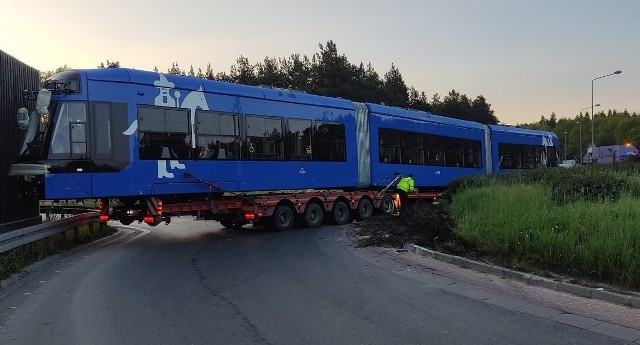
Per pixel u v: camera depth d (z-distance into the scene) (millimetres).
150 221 12609
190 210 13492
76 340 5480
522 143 28078
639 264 7043
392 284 7949
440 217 12531
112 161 11539
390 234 12898
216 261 10344
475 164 24344
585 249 7746
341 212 17484
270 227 15836
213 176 13422
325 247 11984
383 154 19062
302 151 16016
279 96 15508
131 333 5699
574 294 7109
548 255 8266
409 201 20703
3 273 8625
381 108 19297
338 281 8234
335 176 17047
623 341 5180
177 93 12844
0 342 5453
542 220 9258
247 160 14312
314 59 65125
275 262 10102
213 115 13594
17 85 13672
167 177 12453
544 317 6062
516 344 5141
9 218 13180
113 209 12812
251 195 14852
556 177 14602
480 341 5246
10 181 12922
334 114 17297
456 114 80562
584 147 128625
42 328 5941
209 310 6613
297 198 16016
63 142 11031
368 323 5934
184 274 9031
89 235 14148
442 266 9328
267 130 14992
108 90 11633
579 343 5141
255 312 6480
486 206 11102
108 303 7027
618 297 6594
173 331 5754
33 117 11250
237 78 73000
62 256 11258
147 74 12344
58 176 10906
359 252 11133
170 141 12578
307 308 6629
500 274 8422
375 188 18906
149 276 8883
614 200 11133
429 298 7047
